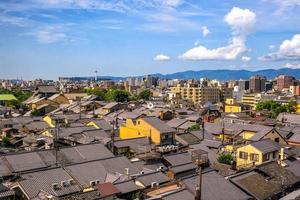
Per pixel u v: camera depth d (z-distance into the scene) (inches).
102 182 1722.4
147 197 1510.8
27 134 3159.5
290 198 1553.9
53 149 2142.0
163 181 1731.1
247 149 2218.3
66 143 2586.1
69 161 2055.9
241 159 2249.0
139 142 2610.7
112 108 4960.6
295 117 4094.5
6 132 3299.7
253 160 2182.6
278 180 1742.1
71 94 7396.7
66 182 1614.2
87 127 3255.4
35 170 1723.7
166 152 2365.9
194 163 2084.2
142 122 2851.9
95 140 2682.1
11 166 1862.7
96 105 5447.8
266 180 1696.6
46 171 1689.2
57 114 4315.9
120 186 1582.2
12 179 1699.1
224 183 1553.9
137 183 1670.8
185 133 2989.7
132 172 1907.0
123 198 1546.5
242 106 6122.1
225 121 3900.1
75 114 4365.2
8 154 1951.3
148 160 2068.2
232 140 2962.6
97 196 1375.5
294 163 2052.2
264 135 2719.0
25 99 7017.7
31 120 3799.2
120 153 2472.9
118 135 3105.3
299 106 5821.9
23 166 1888.5
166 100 7573.8
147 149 2365.9
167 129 2810.0
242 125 3356.3
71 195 1446.9
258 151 2160.4
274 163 1914.4
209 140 2866.6
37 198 1478.8
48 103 5816.9
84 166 1827.0
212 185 1504.7
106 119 4018.2
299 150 2518.5
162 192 1541.6
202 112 4749.0
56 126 3174.2
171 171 1894.7
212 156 2351.1
